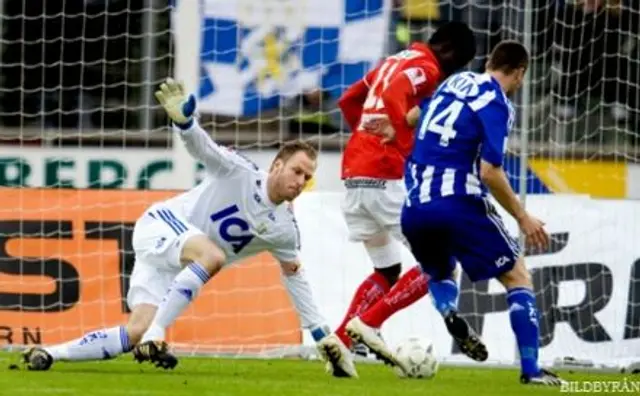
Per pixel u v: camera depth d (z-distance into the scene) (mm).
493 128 21531
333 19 39094
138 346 22422
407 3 39094
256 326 30219
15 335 30625
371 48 39125
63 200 31141
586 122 39562
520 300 22312
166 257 22891
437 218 22031
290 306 30234
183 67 39375
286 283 23906
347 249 30328
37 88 40375
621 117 40125
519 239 29969
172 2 39312
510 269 22250
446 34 25469
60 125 38156
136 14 40062
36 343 30594
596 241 30719
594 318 30547
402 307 24062
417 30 39219
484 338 30094
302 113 39219
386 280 26781
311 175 23031
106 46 40062
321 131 39250
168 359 22453
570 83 39875
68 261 30922
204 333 30156
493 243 22047
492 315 30141
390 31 39156
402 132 26094
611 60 40656
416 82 25156
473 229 22016
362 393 20734
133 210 31094
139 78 40000
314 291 30219
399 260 26859
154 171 38250
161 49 39969
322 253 30328
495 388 22141
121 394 19750
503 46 22203
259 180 23016
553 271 30500
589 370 29234
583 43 40344
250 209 23047
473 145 22000
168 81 22281
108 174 38250
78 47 40375
